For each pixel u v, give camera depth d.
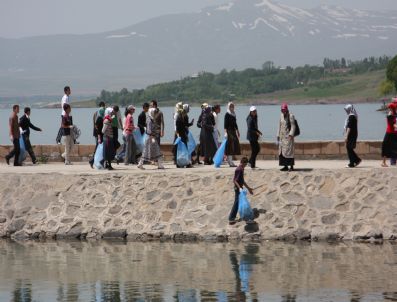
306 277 51.44
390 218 60.75
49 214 65.31
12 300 48.59
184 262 55.75
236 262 55.31
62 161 79.94
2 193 67.38
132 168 71.81
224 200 63.56
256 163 73.38
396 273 51.78
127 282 51.59
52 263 56.44
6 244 62.72
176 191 64.75
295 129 65.06
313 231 60.94
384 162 67.69
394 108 67.50
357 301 46.81
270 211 62.41
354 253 56.69
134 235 63.03
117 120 73.19
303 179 63.91
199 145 74.25
